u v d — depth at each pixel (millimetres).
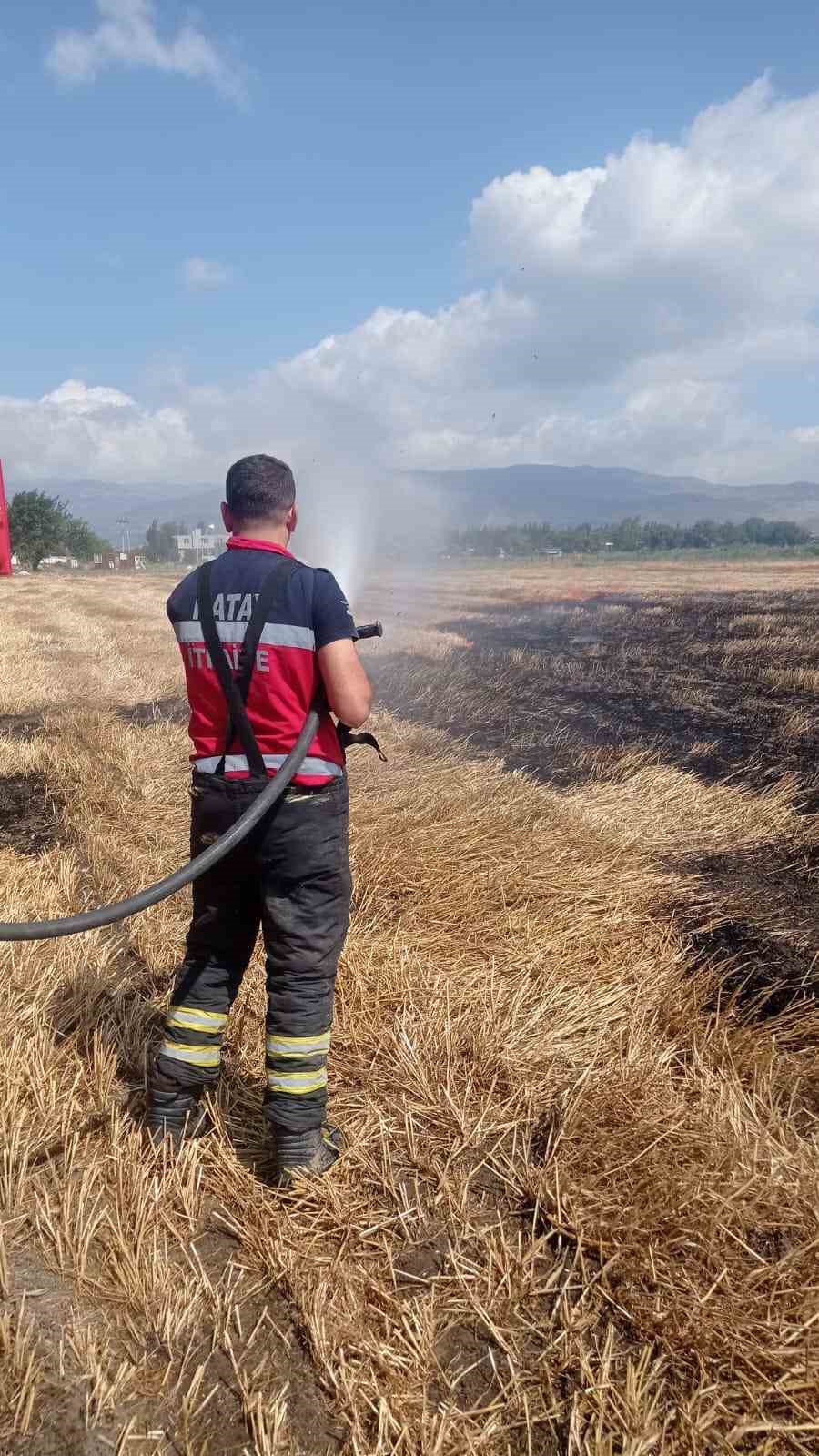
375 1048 2988
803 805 5496
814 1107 2705
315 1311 2006
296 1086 2395
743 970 3521
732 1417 1800
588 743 7242
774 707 8469
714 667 11000
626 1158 2443
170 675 11141
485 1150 2561
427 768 6238
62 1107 2668
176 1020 2516
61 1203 2297
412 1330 1985
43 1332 1946
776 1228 2229
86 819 5500
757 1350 1897
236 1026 3111
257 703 2381
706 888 4320
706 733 7520
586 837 4836
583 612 18031
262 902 2439
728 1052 2914
